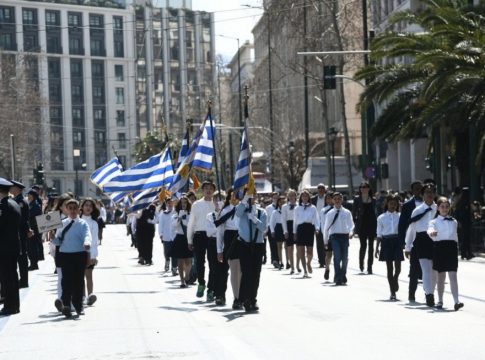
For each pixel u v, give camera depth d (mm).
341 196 19312
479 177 32500
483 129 28625
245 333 12172
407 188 54781
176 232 19250
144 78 128125
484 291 17172
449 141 32531
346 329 12391
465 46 26891
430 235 14180
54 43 120125
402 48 30297
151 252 27297
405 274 21516
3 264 14812
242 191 15109
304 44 48062
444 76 27031
